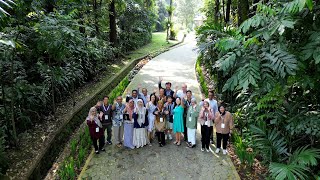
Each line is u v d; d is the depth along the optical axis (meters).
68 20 6.56
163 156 6.17
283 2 4.45
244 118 6.77
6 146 5.41
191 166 5.74
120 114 6.44
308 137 5.34
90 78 11.19
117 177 5.34
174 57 19.84
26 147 5.75
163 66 16.42
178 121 6.46
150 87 11.68
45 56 7.91
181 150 6.45
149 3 23.55
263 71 4.12
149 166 5.75
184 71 15.04
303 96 5.27
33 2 5.89
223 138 6.11
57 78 7.16
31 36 6.34
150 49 22.55
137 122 6.38
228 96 8.59
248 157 5.50
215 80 10.26
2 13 2.90
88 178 5.29
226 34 6.16
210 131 6.20
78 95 9.23
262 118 5.57
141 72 14.73
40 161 5.34
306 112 4.91
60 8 8.21
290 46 4.45
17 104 6.18
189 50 23.89
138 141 6.50
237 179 5.26
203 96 10.36
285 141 5.21
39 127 6.71
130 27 19.64
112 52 15.01
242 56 4.36
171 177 5.36
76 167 5.69
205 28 6.49
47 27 5.91
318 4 4.20
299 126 4.65
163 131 6.52
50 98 7.88
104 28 14.54
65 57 7.81
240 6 7.50
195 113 6.32
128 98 6.97
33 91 6.64
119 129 6.52
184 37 36.28
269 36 4.06
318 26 4.14
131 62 15.51
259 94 5.65
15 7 5.08
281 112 5.28
